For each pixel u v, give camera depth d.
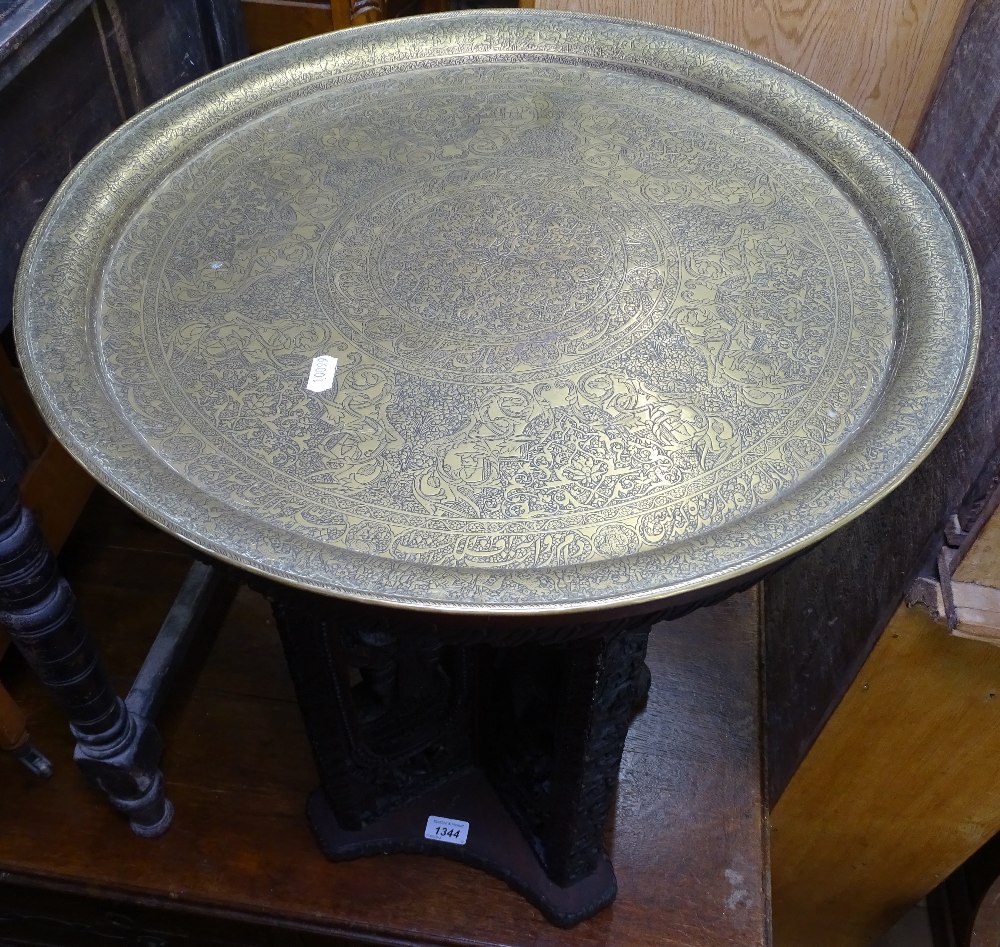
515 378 0.83
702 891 1.25
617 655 0.92
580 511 0.73
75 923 1.33
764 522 0.69
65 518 1.40
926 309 0.85
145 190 1.00
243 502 0.73
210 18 1.33
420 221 0.99
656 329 0.87
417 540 0.71
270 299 0.90
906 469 0.72
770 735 1.46
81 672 1.06
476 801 1.30
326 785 1.17
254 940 1.28
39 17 0.92
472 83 1.16
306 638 0.96
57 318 0.85
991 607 0.97
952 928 1.61
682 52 1.14
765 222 0.98
